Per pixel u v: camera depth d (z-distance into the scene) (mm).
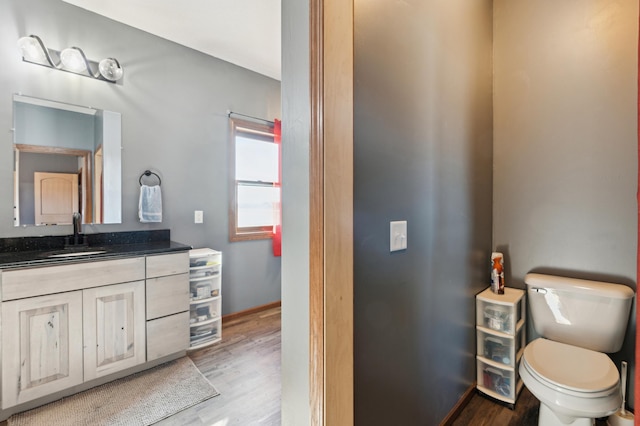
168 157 2629
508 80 1925
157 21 2340
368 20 994
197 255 2438
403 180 1167
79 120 2209
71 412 1680
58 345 1732
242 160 3160
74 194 2211
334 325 854
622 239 1593
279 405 1757
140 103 2473
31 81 2027
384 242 1075
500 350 1719
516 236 1926
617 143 1598
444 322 1471
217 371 2113
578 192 1714
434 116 1362
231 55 2859
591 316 1544
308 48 864
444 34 1435
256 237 3227
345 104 880
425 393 1340
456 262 1572
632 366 1537
